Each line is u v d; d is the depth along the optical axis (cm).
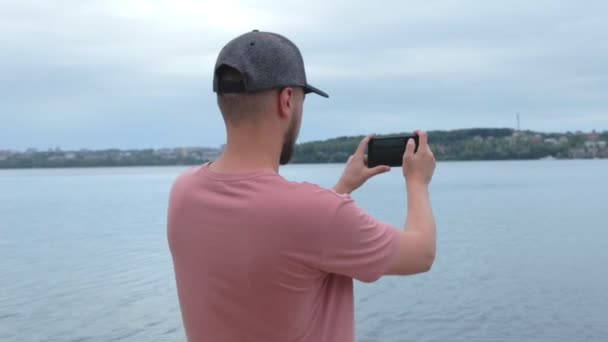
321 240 171
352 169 215
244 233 176
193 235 187
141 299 1828
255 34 186
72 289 2002
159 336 1459
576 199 6469
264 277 174
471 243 3062
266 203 174
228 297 181
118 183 14625
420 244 182
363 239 173
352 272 174
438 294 1900
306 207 171
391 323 1578
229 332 184
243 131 184
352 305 190
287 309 176
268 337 179
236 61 180
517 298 1842
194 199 189
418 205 193
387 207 5091
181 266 194
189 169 210
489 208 5328
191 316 193
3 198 8238
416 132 207
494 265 2416
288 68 182
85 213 5375
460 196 7038
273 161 187
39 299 1869
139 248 2969
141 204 6606
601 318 1616
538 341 1419
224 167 188
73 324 1573
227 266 179
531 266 2391
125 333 1485
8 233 3781
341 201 174
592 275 2198
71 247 3070
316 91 193
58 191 10331
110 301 1812
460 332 1498
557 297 1861
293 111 187
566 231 3556
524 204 5778
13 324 1581
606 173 15950
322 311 183
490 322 1582
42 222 4512
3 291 1989
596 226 3806
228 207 179
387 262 176
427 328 1534
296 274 173
